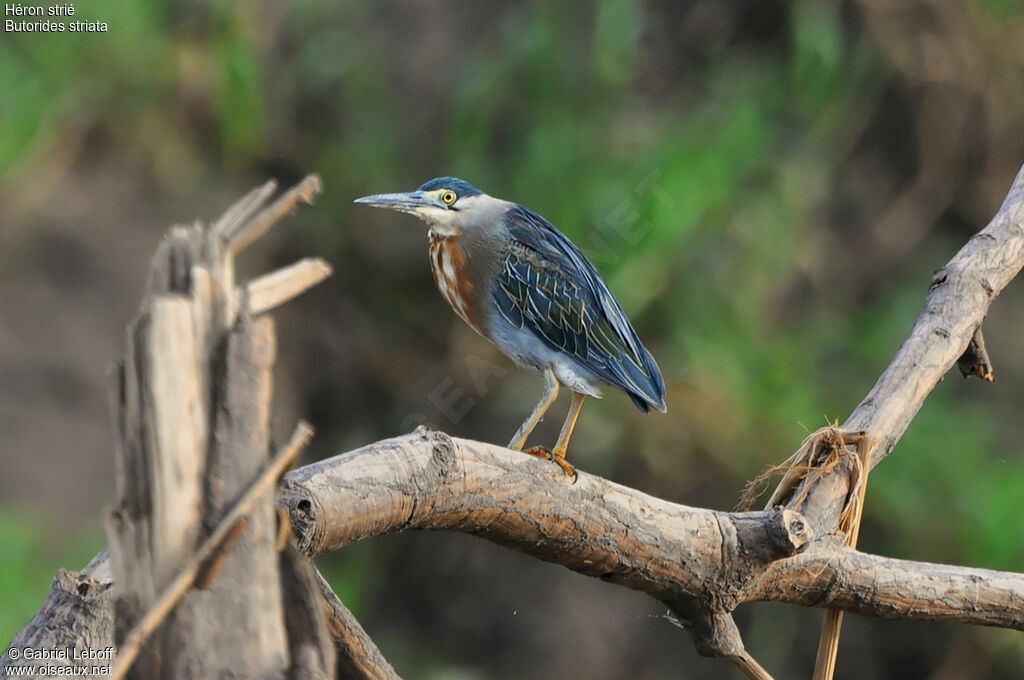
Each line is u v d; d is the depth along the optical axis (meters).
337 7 15.22
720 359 13.37
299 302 14.76
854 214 15.16
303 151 15.05
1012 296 15.12
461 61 15.07
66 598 3.37
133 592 2.32
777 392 13.59
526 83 14.39
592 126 14.06
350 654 4.02
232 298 2.38
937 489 13.62
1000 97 15.28
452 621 14.17
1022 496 13.31
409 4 15.27
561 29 14.52
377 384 14.67
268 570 2.38
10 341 13.22
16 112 14.07
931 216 15.32
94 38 14.34
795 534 4.01
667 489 13.40
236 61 14.51
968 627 13.64
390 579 14.47
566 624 13.90
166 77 14.46
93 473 13.07
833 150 15.04
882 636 13.87
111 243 13.91
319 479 3.30
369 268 14.91
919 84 15.24
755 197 14.16
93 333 13.52
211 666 2.33
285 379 14.31
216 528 2.31
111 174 14.27
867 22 15.21
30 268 13.57
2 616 11.64
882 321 14.59
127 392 2.34
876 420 4.73
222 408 2.35
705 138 14.09
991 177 15.36
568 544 3.92
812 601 4.42
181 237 2.40
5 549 12.05
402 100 15.09
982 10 15.36
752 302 13.71
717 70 15.12
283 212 2.42
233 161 14.79
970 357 5.29
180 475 2.30
